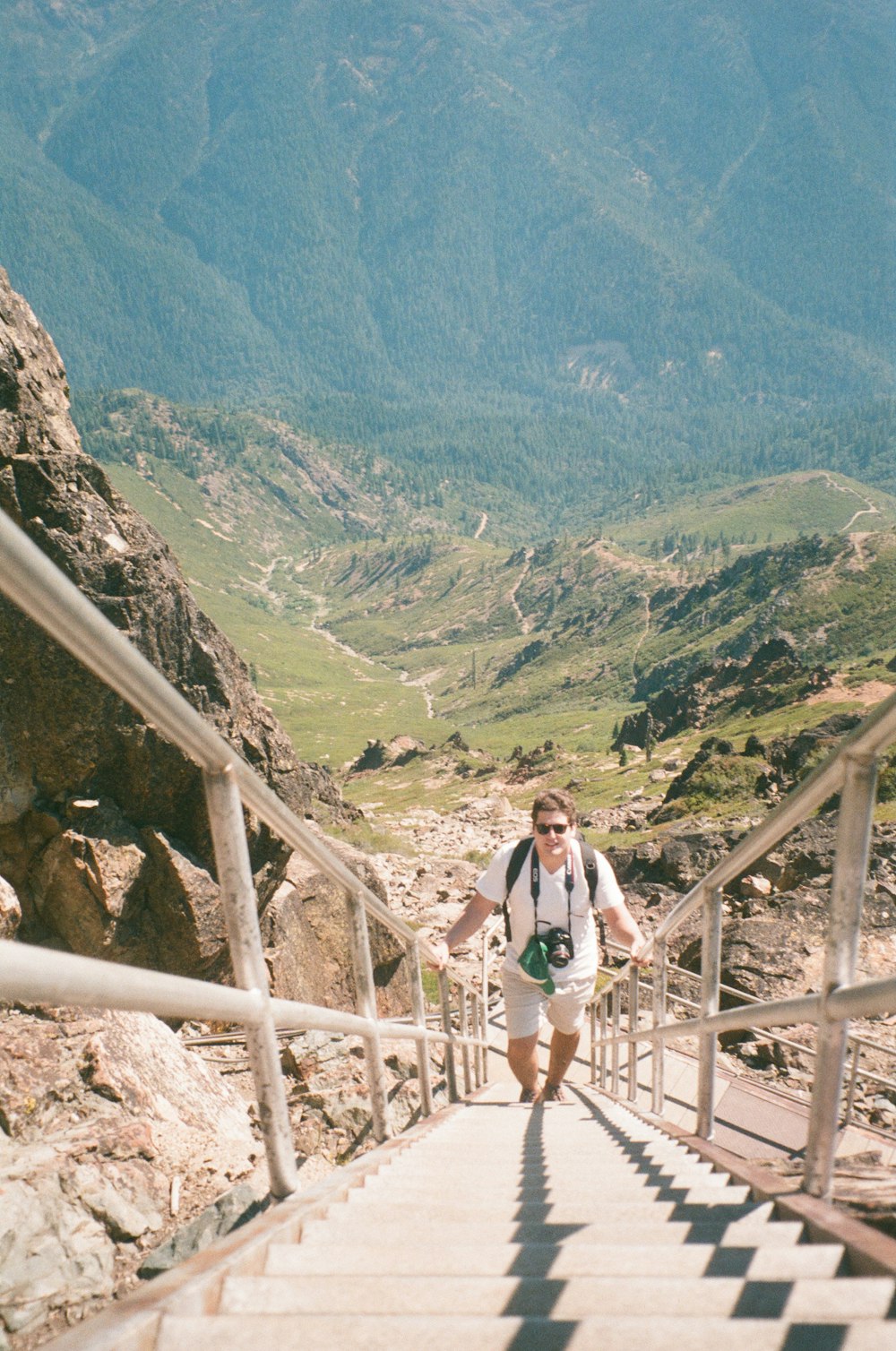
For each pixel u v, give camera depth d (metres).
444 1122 5.82
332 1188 3.16
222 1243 2.31
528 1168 4.03
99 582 8.52
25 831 7.62
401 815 54.00
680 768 80.31
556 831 6.16
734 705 105.44
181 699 2.22
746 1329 1.68
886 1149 7.37
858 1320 1.81
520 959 6.38
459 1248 2.37
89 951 7.64
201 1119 5.02
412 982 5.87
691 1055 9.94
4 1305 3.28
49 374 8.78
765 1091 8.62
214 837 2.61
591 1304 2.00
